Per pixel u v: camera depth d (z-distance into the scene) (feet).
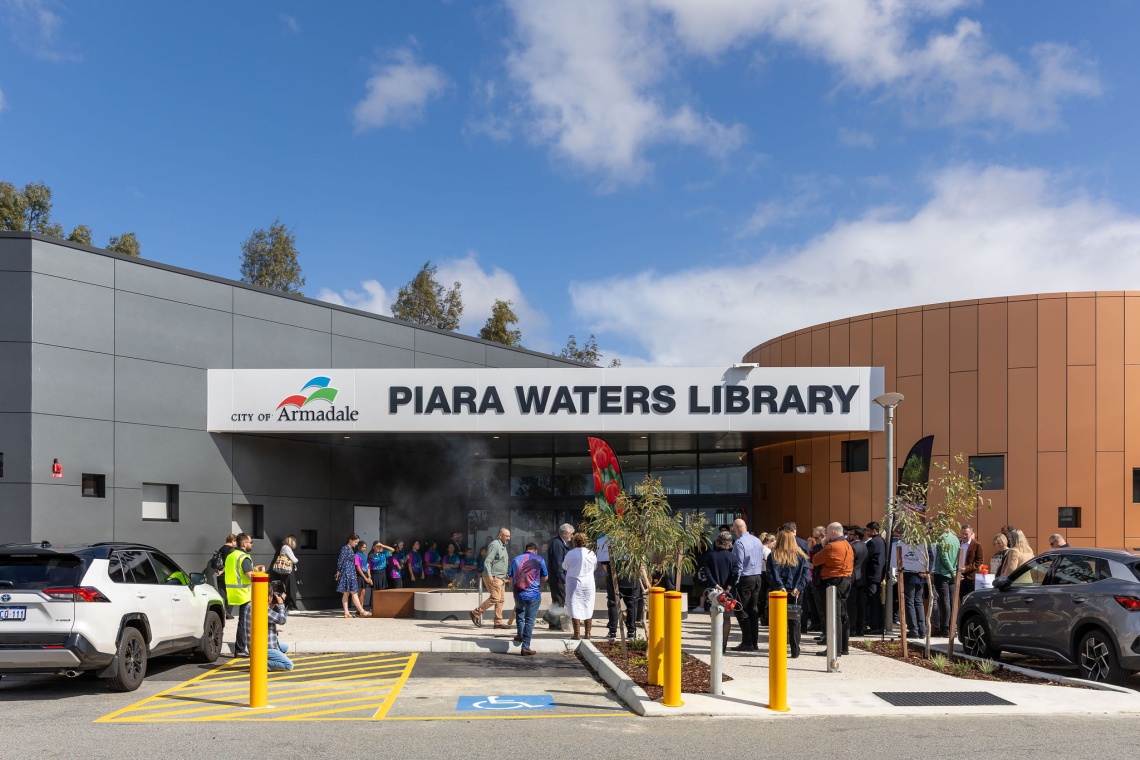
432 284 151.43
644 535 39.34
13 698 31.73
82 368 56.13
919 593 46.91
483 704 30.35
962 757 22.61
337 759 22.56
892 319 68.23
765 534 47.24
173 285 61.72
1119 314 62.03
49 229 125.18
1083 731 25.66
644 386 62.54
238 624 42.14
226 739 24.90
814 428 61.98
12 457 53.01
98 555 33.01
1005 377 63.62
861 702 29.48
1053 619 35.81
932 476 65.00
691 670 35.45
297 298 69.46
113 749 23.66
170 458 60.39
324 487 71.97
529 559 43.24
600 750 23.45
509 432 63.77
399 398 62.64
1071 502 61.41
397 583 67.92
